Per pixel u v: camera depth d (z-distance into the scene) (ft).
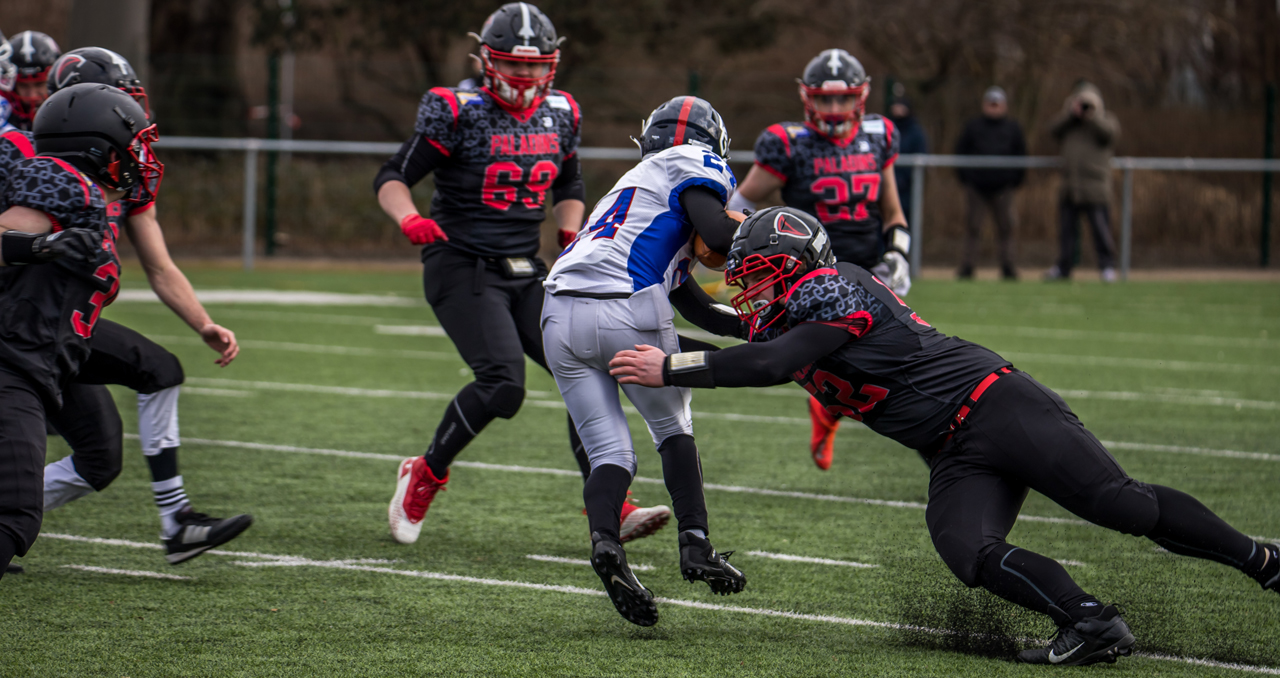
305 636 38.73
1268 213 202.18
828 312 36.70
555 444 72.13
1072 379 96.37
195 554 45.03
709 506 57.72
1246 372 100.94
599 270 40.09
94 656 36.47
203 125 197.16
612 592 37.88
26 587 43.27
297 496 58.08
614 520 38.91
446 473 50.16
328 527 52.75
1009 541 51.70
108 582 44.19
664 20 238.89
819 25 253.65
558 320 40.75
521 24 51.44
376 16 231.09
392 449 69.15
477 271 51.52
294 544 49.96
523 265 52.31
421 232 48.96
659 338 40.14
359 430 74.33
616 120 222.28
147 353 44.09
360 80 234.58
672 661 36.83
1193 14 248.11
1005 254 180.65
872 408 38.01
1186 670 36.27
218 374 94.22
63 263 35.27
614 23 231.30
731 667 36.35
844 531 53.31
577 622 40.73
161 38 238.48
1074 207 179.01
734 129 216.74
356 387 90.02
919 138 176.45
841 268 38.40
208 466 63.87
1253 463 67.31
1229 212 205.77
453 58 276.82
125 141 36.45
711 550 39.24
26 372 35.06
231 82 202.08
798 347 36.50
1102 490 35.99
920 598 43.57
